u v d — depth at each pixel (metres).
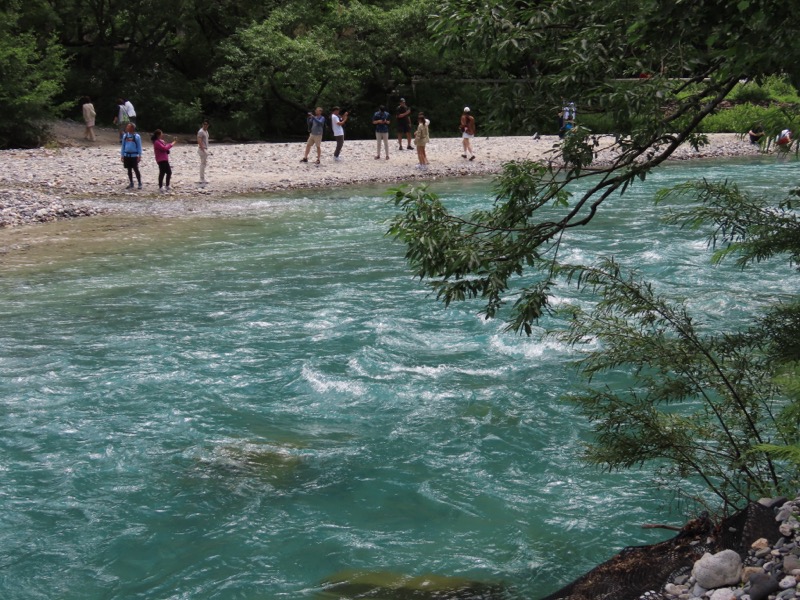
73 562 6.91
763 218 6.49
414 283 15.74
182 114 44.25
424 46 45.94
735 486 6.25
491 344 11.98
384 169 32.41
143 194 26.84
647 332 6.59
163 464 8.61
